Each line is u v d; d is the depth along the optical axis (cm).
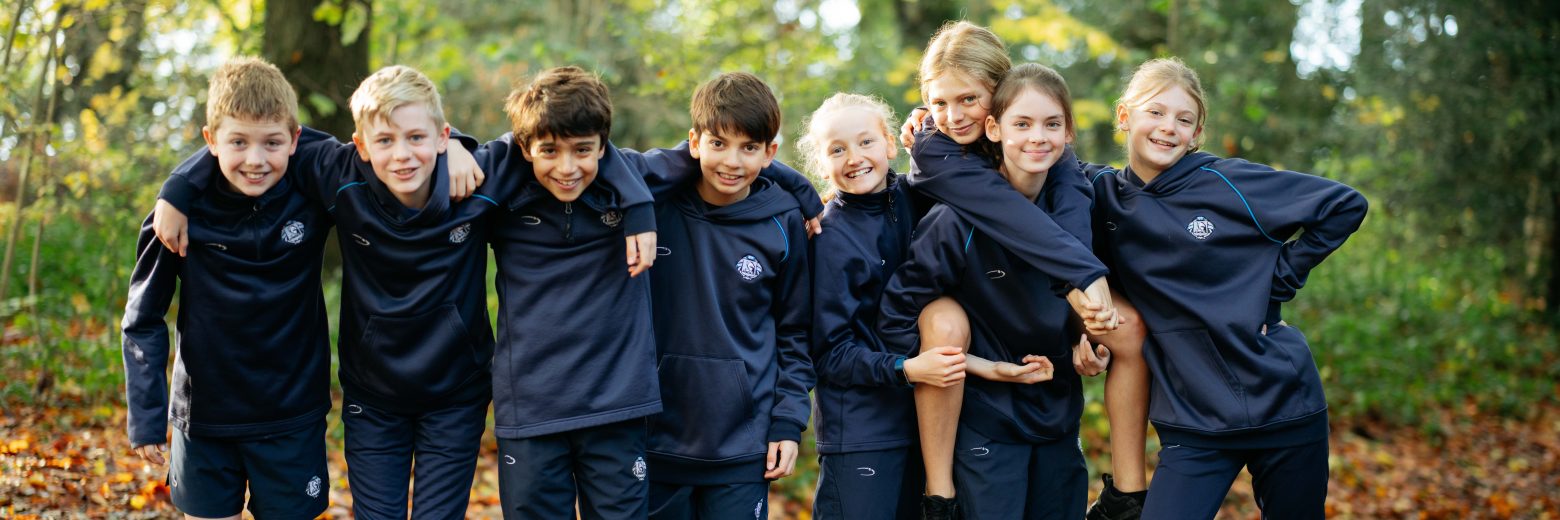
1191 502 282
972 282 289
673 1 812
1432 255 1166
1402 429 834
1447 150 1059
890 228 297
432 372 261
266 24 598
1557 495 698
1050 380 299
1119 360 301
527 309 259
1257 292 283
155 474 394
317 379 271
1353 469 717
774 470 274
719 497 275
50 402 456
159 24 549
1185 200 289
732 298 274
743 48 756
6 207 495
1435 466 755
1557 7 1035
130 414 249
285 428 266
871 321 299
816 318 288
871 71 959
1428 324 1043
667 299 277
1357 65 1089
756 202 275
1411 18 1052
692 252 276
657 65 736
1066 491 305
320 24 598
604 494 263
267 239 253
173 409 262
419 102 241
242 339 256
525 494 259
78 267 583
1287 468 286
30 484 362
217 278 251
